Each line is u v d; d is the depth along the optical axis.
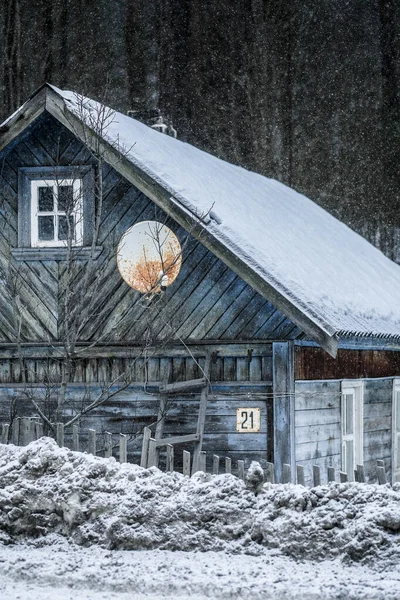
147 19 68.25
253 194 25.58
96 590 10.22
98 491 12.35
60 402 18.14
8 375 21.02
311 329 17.98
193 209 19.09
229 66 66.44
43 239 21.33
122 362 20.28
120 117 22.64
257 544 11.49
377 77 62.97
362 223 61.50
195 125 66.62
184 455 13.98
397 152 61.53
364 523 11.04
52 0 69.12
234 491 12.05
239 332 19.36
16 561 11.20
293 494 11.70
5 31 69.44
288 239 22.92
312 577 10.30
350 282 23.30
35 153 21.17
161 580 10.29
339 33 64.38
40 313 20.81
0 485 12.77
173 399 19.77
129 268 20.22
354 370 22.00
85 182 20.83
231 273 19.56
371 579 10.16
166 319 19.92
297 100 64.50
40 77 68.94
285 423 18.77
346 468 21.83
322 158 63.19
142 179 19.69
